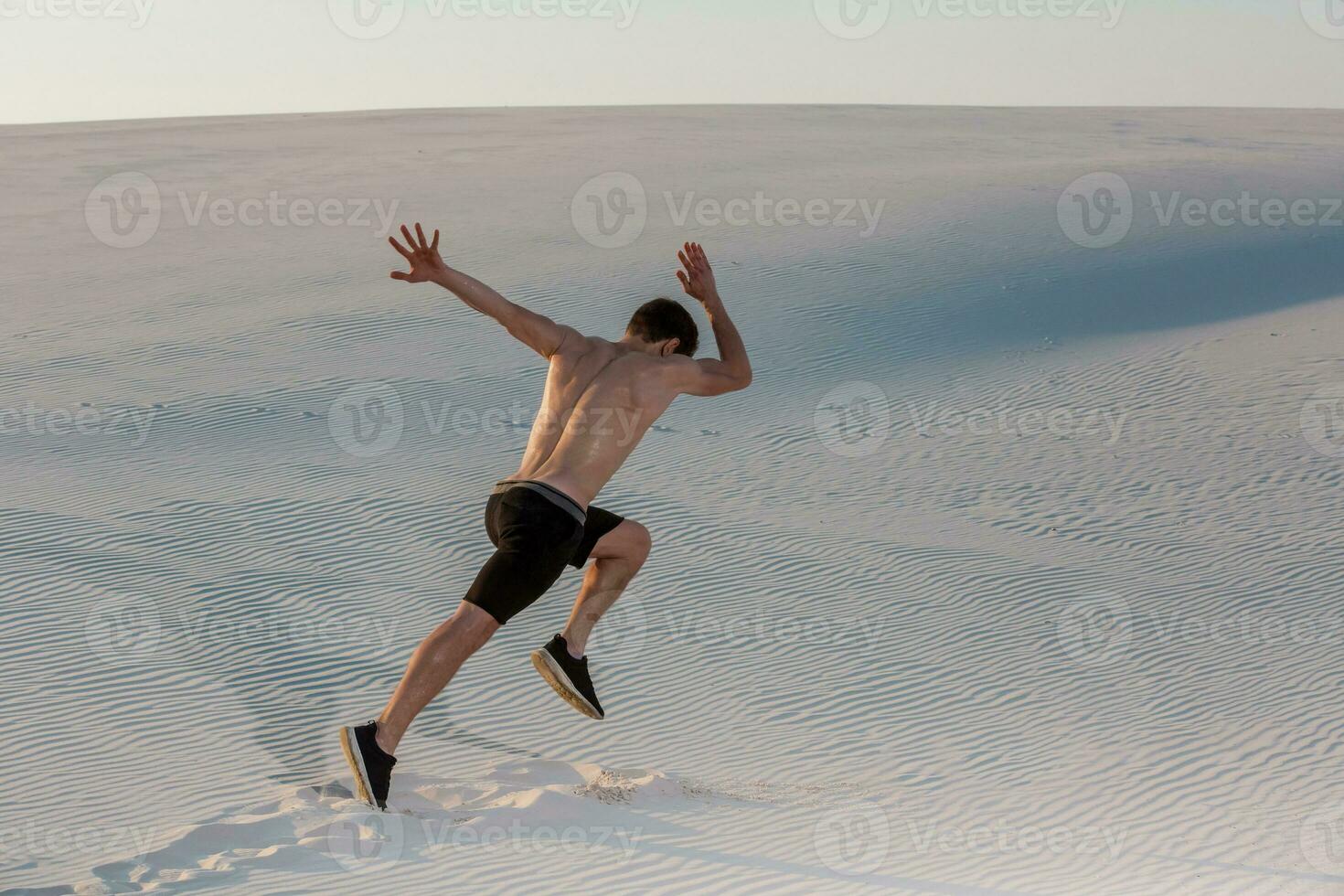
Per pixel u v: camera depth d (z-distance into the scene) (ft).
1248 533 49.75
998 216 118.42
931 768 30.30
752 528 49.39
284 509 49.08
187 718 31.53
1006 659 37.96
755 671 36.78
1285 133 256.93
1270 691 35.70
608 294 90.74
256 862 19.79
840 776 29.55
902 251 104.68
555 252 104.58
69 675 33.76
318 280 97.76
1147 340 83.05
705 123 265.54
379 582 42.24
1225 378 72.59
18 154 217.97
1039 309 91.50
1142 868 23.30
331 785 24.76
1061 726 33.27
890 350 80.79
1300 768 30.55
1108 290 97.35
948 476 57.26
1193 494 54.54
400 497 51.13
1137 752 31.50
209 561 43.32
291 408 65.41
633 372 18.47
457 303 88.94
